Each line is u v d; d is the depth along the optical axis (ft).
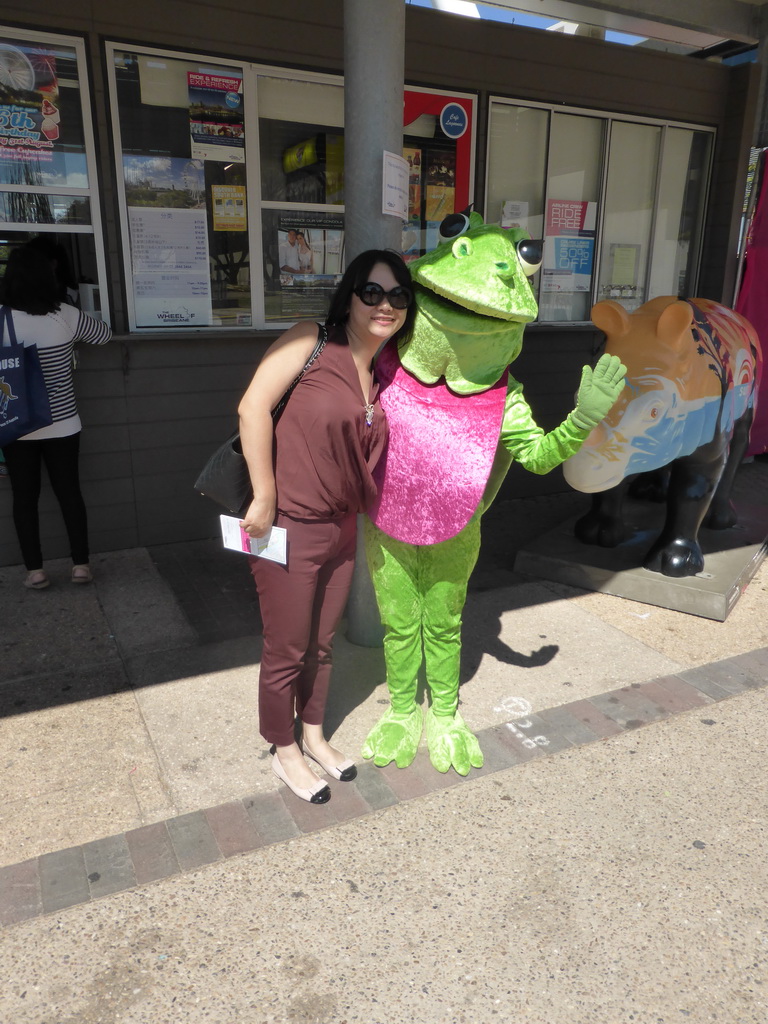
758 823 8.32
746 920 7.07
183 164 15.02
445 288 7.28
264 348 16.21
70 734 9.68
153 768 9.05
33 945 6.67
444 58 17.02
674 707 10.48
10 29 13.16
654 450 11.75
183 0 14.17
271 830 8.07
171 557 15.49
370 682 11.09
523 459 8.16
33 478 13.25
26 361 12.44
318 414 7.17
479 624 12.92
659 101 20.34
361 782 8.87
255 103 15.29
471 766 9.14
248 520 7.36
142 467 15.62
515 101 18.16
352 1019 6.07
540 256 7.76
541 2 19.31
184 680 10.96
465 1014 6.13
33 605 13.26
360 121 10.04
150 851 7.75
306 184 16.34
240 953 6.63
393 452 8.05
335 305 7.29
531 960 6.62
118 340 14.62
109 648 11.85
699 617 13.30
